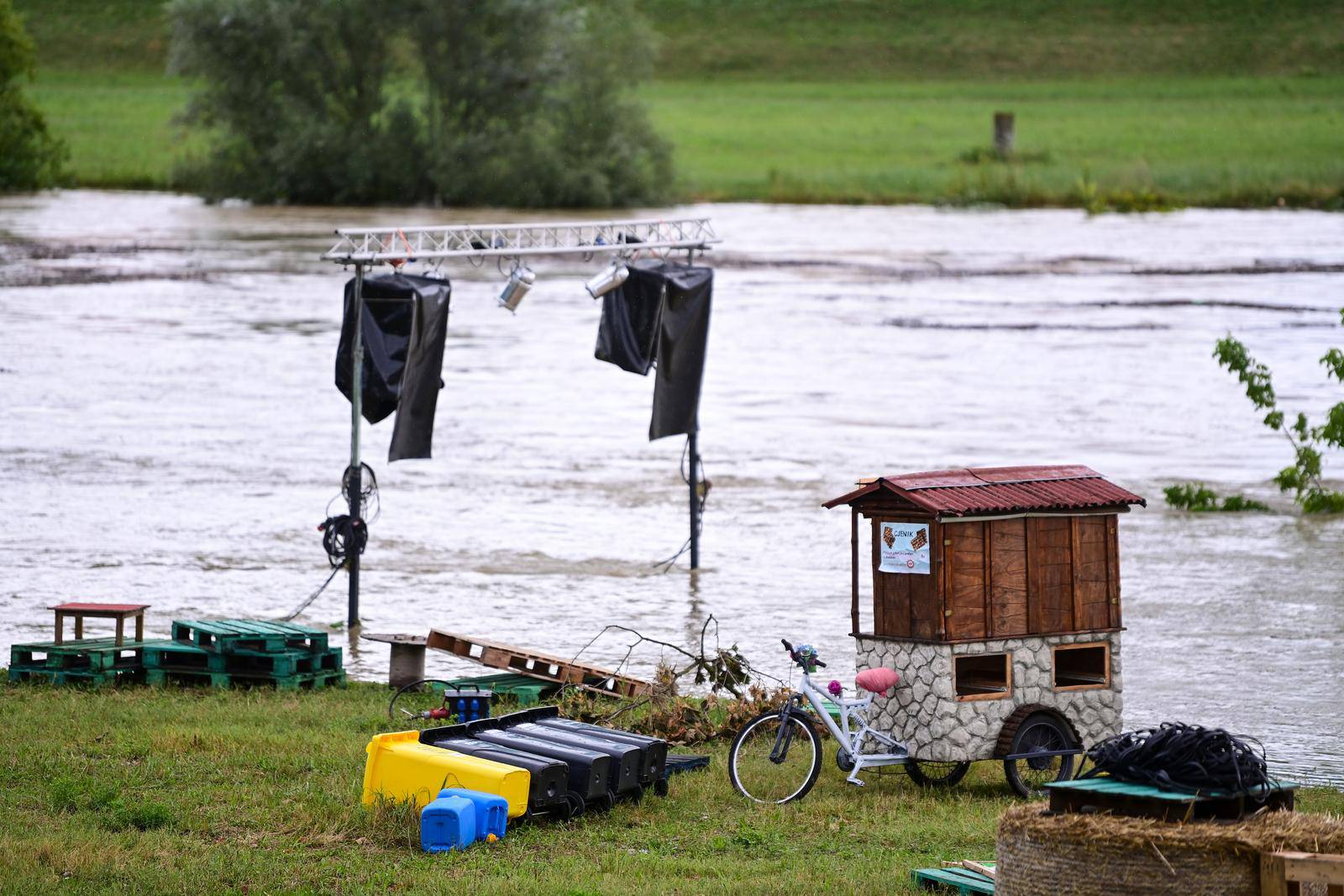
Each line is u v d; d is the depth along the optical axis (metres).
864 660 25.22
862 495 25.11
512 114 197.62
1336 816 21.94
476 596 40.28
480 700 28.31
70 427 64.00
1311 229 156.62
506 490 54.28
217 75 195.25
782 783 25.02
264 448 60.47
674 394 42.81
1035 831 17.59
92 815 22.56
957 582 24.42
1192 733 18.27
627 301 41.78
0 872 19.83
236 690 30.83
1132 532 49.28
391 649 34.19
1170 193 183.00
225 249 139.12
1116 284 117.56
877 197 191.00
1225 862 16.95
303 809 22.69
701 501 44.09
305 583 41.34
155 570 42.38
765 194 194.38
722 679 29.16
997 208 183.12
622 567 43.78
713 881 20.14
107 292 108.44
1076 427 66.38
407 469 57.72
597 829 22.59
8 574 41.72
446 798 21.72
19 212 171.12
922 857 21.45
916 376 79.50
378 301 37.62
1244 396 73.56
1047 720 25.03
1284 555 46.06
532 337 93.44
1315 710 30.86
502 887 19.58
